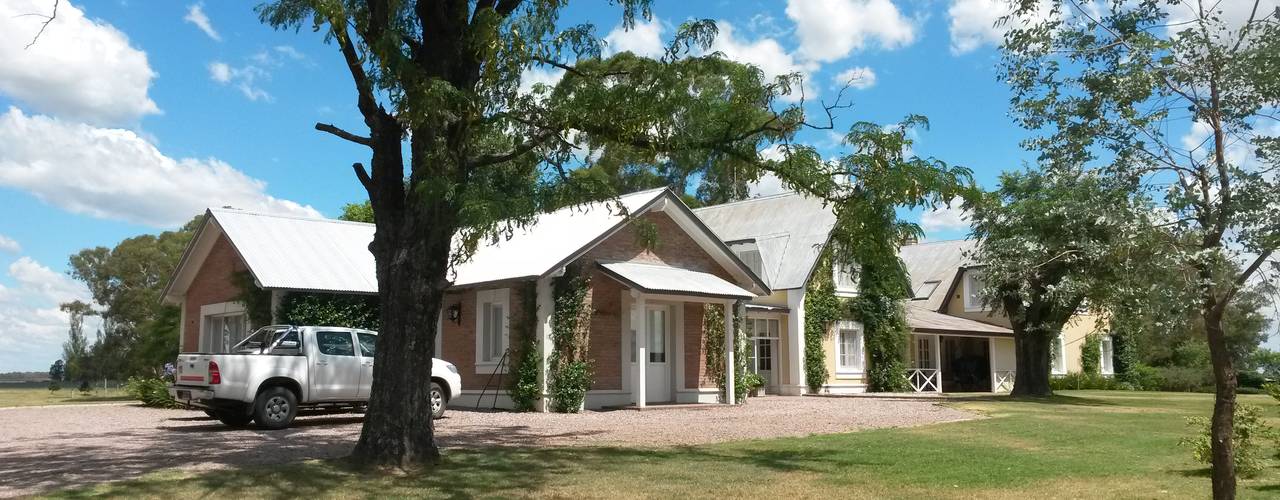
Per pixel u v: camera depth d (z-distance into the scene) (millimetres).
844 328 31344
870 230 11445
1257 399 27250
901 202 10867
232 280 23234
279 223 24875
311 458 11422
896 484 9578
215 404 15531
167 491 8898
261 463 10930
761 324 29703
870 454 12070
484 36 10172
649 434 14680
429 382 10773
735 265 24281
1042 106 8125
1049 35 7988
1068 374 38750
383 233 10664
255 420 15773
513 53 10625
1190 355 39750
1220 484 7316
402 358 10500
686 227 23562
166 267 53125
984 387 37656
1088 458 11867
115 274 53438
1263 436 10938
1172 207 7254
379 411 10461
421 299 10562
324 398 16688
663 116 11297
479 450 12203
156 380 23922
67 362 52531
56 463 11086
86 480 9648
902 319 32062
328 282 22703
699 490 9156
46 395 37375
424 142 10477
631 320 22109
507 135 11438
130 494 8727
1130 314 8234
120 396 34906
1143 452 12672
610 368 21469
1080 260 8234
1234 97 7402
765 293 24844
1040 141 8211
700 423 16828
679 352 23219
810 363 29906
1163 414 19984
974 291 38594
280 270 22359
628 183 36188
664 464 10922
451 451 12062
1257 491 9477
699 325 23734
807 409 20938
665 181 38312
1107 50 7949
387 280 10617
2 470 10477
